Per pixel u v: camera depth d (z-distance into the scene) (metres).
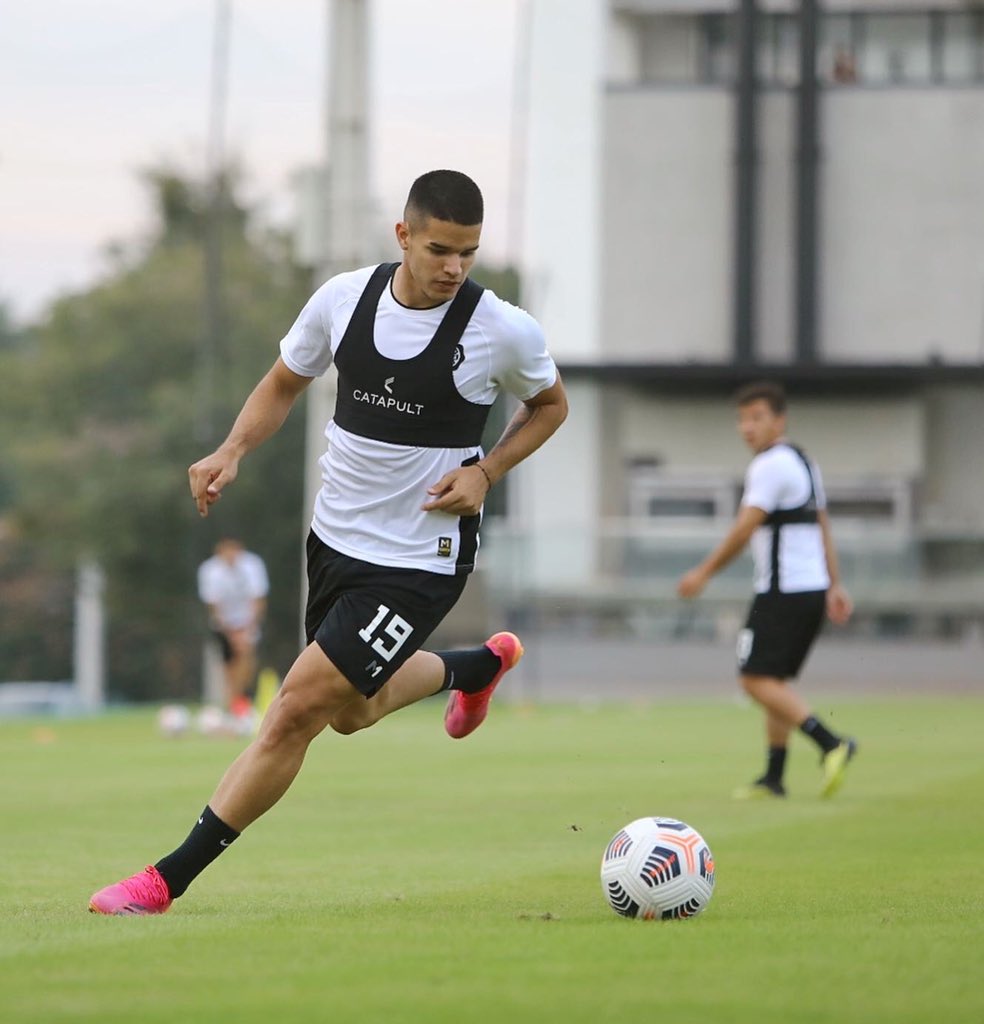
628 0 107.62
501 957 16.42
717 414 105.06
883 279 103.81
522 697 95.50
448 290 19.34
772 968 15.80
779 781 38.28
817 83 102.31
